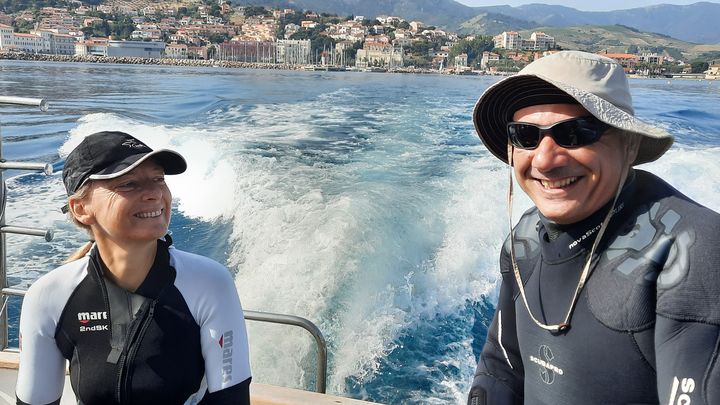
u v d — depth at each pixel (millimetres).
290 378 4383
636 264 1108
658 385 1071
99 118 15086
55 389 1593
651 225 1127
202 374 1587
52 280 1536
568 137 1198
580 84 1218
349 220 6363
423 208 7215
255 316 2416
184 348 1521
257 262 6051
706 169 9938
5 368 2338
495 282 5895
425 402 4152
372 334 4824
